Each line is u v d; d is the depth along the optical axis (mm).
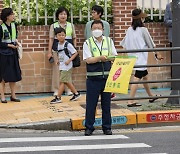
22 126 13891
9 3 18828
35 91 18797
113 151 11297
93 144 12047
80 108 15719
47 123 13906
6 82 17500
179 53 15430
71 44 16969
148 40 16281
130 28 16453
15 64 17219
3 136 13086
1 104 16906
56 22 18172
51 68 18828
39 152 11273
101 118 13914
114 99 14859
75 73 18953
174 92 15672
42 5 18875
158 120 14508
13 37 17203
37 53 18750
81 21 19078
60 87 16703
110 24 19328
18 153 11211
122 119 14227
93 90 12781
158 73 19484
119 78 12445
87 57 12633
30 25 18719
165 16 19203
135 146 11781
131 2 19281
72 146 11852
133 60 12508
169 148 11539
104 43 12750
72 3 19000
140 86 19562
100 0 19344
